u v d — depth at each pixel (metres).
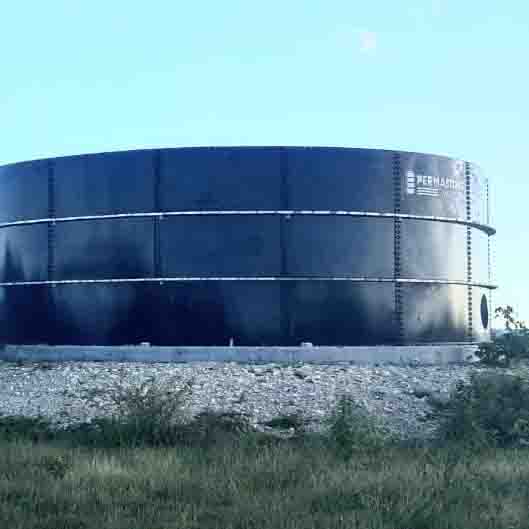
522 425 16.92
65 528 10.41
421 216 27.55
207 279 25.95
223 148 26.19
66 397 20.67
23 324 28.44
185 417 17.83
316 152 26.38
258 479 12.48
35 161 28.33
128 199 26.64
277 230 26.09
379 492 11.48
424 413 19.06
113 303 26.69
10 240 29.02
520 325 26.31
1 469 13.23
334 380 21.77
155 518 10.70
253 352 24.67
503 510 11.02
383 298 26.80
